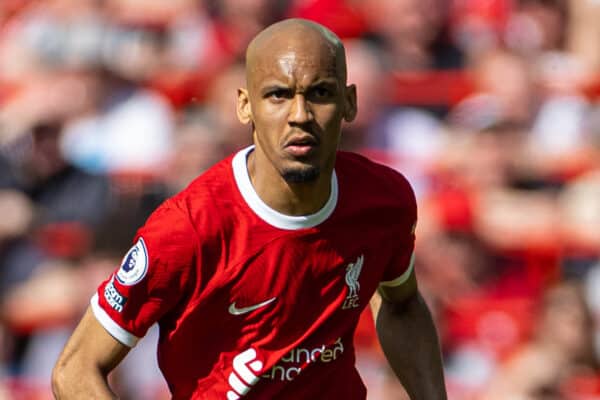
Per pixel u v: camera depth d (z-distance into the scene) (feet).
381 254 47.96
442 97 111.96
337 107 44.09
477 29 121.08
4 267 103.30
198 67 119.14
